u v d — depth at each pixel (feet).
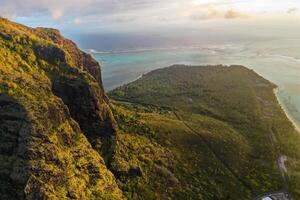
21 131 521.24
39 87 625.00
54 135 556.10
